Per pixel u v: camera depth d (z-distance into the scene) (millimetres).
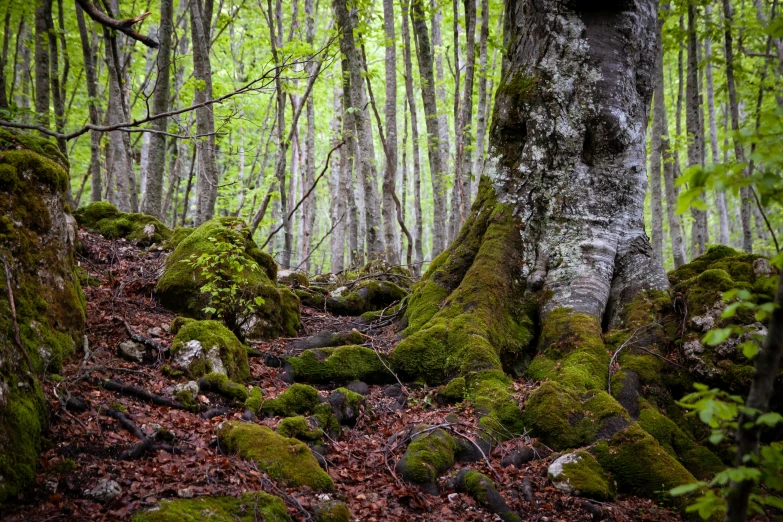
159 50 10398
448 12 17922
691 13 11445
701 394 2301
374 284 9055
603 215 6770
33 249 4562
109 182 16516
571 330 6039
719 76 17719
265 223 17641
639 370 5629
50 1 10188
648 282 6445
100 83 17109
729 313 2162
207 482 3650
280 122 12688
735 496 2299
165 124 10633
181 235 8570
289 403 5059
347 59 11242
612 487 4488
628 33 6953
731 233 25734
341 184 15969
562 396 5176
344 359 6008
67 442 3758
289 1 18188
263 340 6602
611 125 6770
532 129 6961
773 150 2088
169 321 6250
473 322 6164
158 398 4605
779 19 2209
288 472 3992
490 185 7363
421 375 6023
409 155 33312
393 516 3896
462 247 7305
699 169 2146
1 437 3238
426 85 12773
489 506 4102
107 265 7484
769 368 2246
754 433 2289
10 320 3854
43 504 3223
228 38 18062
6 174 4418
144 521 3088
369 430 5164
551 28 6938
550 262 6738
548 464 4684
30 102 15492
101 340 5371
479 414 5234
